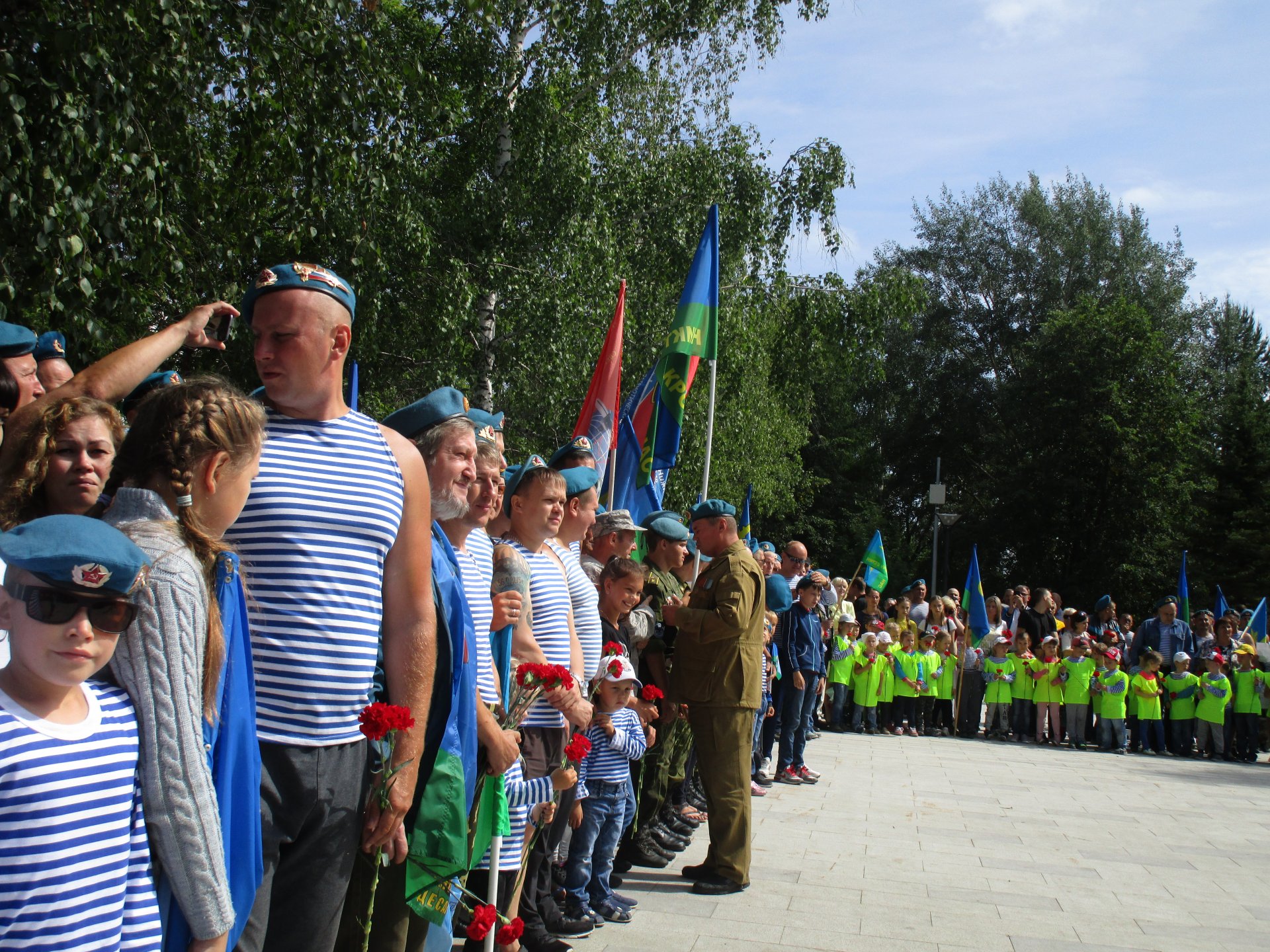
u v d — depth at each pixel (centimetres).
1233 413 3400
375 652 267
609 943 498
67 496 262
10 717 174
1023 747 1465
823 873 662
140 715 193
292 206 922
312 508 258
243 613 226
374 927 301
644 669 641
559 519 446
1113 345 3484
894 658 1492
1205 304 4506
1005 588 3750
